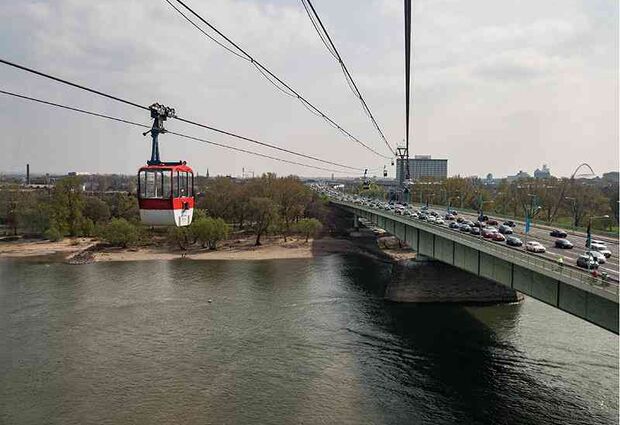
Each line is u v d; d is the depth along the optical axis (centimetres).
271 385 5719
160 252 15075
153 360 6362
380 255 15275
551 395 5578
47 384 5647
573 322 8194
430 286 9569
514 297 9581
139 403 5244
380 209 13975
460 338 7381
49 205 17362
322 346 6975
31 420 4881
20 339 7050
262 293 9962
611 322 4491
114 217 18288
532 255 6506
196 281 11025
